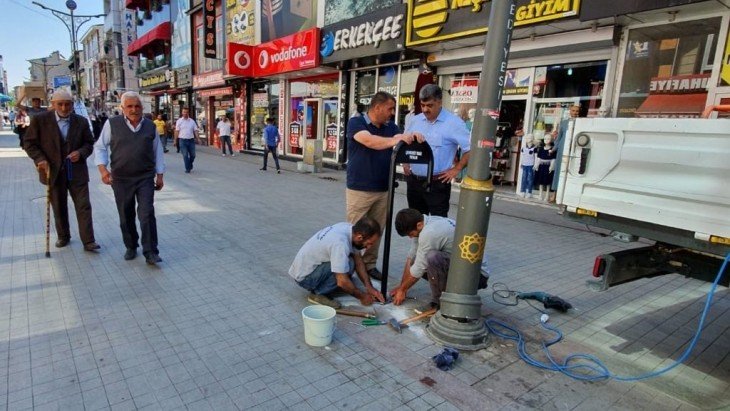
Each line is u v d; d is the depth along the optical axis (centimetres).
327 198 861
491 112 281
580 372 287
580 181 276
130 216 458
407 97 1138
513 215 756
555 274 470
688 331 350
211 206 744
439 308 342
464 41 875
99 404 238
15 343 296
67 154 464
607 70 743
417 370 282
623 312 382
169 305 361
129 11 3384
